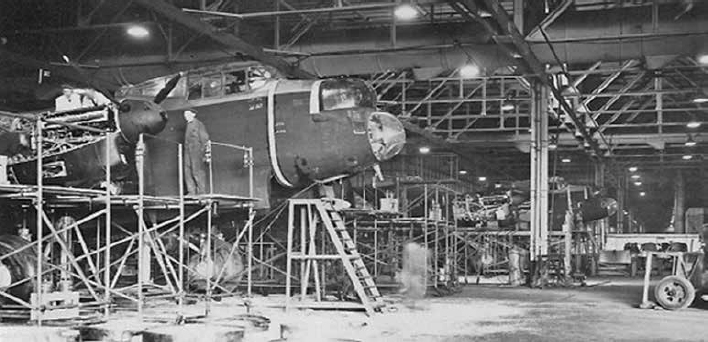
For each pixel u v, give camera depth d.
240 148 15.52
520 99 28.70
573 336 12.30
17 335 9.77
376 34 21.28
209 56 21.95
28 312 12.63
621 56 20.45
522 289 23.39
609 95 26.75
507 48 20.12
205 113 16.62
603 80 30.94
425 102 28.34
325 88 16.03
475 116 30.83
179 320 12.34
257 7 22.67
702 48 19.75
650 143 35.75
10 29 23.53
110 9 23.02
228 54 21.77
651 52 20.23
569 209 30.20
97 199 13.45
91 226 16.97
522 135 33.81
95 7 22.73
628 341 11.83
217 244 17.25
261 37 22.48
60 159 15.42
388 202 20.00
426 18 22.75
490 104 34.75
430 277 22.17
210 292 14.63
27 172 15.68
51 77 25.27
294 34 22.19
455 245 24.98
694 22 19.08
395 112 31.55
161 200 13.60
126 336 10.92
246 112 16.31
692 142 35.34
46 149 15.55
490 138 34.19
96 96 16.12
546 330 12.98
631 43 20.12
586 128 32.12
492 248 32.19
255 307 15.27
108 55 22.91
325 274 18.64
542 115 25.03
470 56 21.19
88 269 17.56
